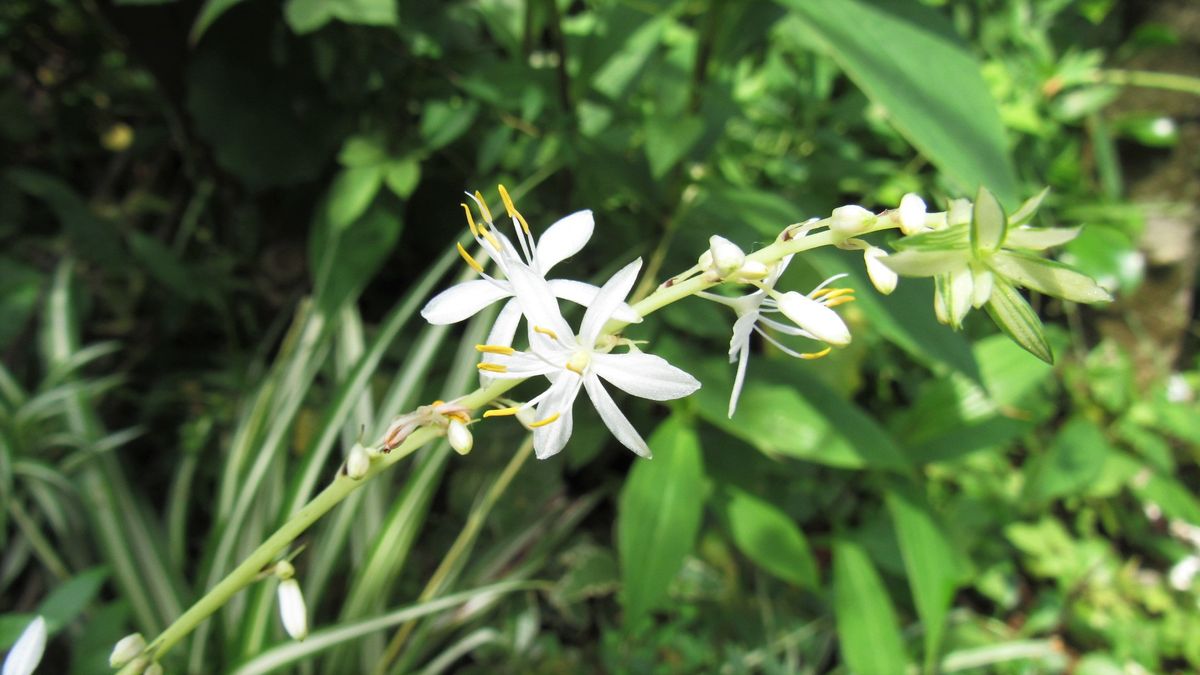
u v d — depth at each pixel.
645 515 0.19
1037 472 0.27
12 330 0.24
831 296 0.09
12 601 0.23
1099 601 0.29
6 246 0.30
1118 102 0.35
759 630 0.24
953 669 0.25
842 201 0.27
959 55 0.15
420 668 0.23
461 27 0.24
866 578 0.22
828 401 0.20
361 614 0.20
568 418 0.08
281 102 0.26
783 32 0.25
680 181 0.22
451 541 0.25
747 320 0.08
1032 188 0.27
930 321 0.17
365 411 0.23
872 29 0.15
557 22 0.19
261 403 0.23
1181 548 0.31
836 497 0.27
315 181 0.28
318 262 0.24
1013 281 0.07
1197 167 0.34
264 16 0.25
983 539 0.29
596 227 0.23
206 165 0.29
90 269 0.30
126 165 0.34
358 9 0.18
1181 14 0.33
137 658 0.08
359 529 0.23
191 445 0.25
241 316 0.29
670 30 0.26
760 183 0.26
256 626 0.19
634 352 0.07
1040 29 0.30
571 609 0.24
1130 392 0.32
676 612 0.24
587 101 0.23
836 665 0.26
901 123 0.14
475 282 0.08
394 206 0.24
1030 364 0.25
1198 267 0.36
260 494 0.22
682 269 0.21
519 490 0.25
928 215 0.08
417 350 0.23
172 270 0.26
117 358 0.29
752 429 0.20
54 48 0.31
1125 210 0.29
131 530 0.22
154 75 0.27
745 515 0.22
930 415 0.24
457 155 0.25
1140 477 0.30
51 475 0.21
